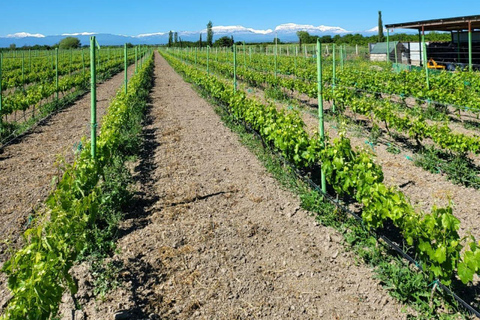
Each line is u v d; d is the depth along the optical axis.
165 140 9.38
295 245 4.65
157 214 5.45
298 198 5.89
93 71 5.21
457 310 3.48
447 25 20.64
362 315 3.53
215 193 6.19
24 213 5.50
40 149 8.76
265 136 7.62
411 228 3.56
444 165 6.84
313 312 3.60
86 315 3.50
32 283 2.70
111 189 5.75
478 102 10.12
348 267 4.20
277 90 15.67
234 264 4.31
